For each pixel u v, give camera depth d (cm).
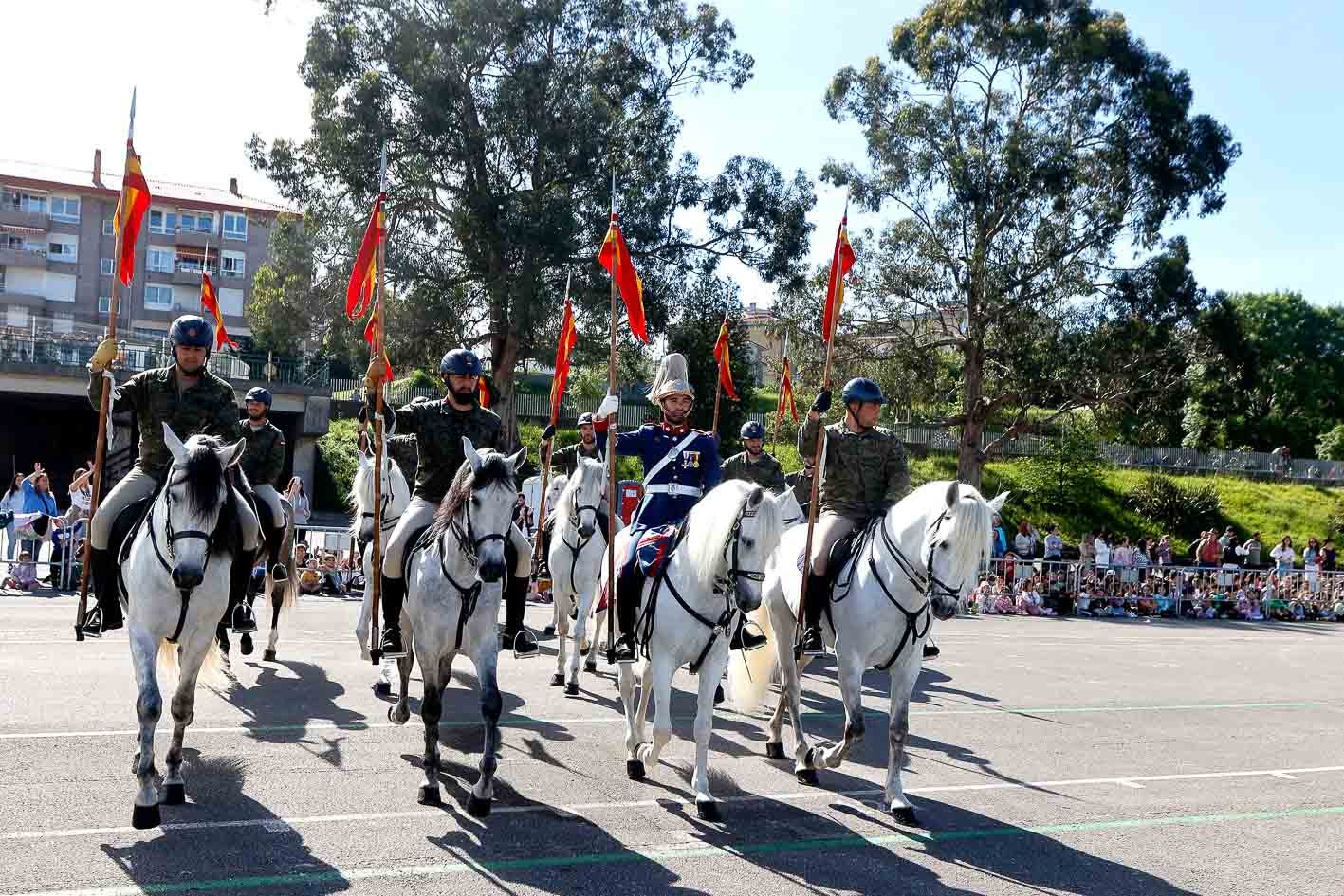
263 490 925
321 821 632
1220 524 4434
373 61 3578
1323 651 2033
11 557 1698
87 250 6600
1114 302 3922
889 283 3966
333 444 3906
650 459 790
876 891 574
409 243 3653
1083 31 3850
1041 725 1093
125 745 769
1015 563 2614
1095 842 691
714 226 3916
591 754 836
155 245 6756
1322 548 3134
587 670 1226
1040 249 3928
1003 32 3822
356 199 3603
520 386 5272
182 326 718
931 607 672
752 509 657
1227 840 714
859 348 4053
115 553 702
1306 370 7562
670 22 3866
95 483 714
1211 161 3859
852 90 4044
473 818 655
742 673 857
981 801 775
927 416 4547
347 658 1224
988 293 3897
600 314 3544
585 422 1182
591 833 641
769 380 6094
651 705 1059
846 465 815
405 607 737
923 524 697
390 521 1079
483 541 623
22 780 670
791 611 813
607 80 3697
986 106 4012
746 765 834
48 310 6525
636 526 778
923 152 3909
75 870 531
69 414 4378
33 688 938
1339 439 6694
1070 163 3856
